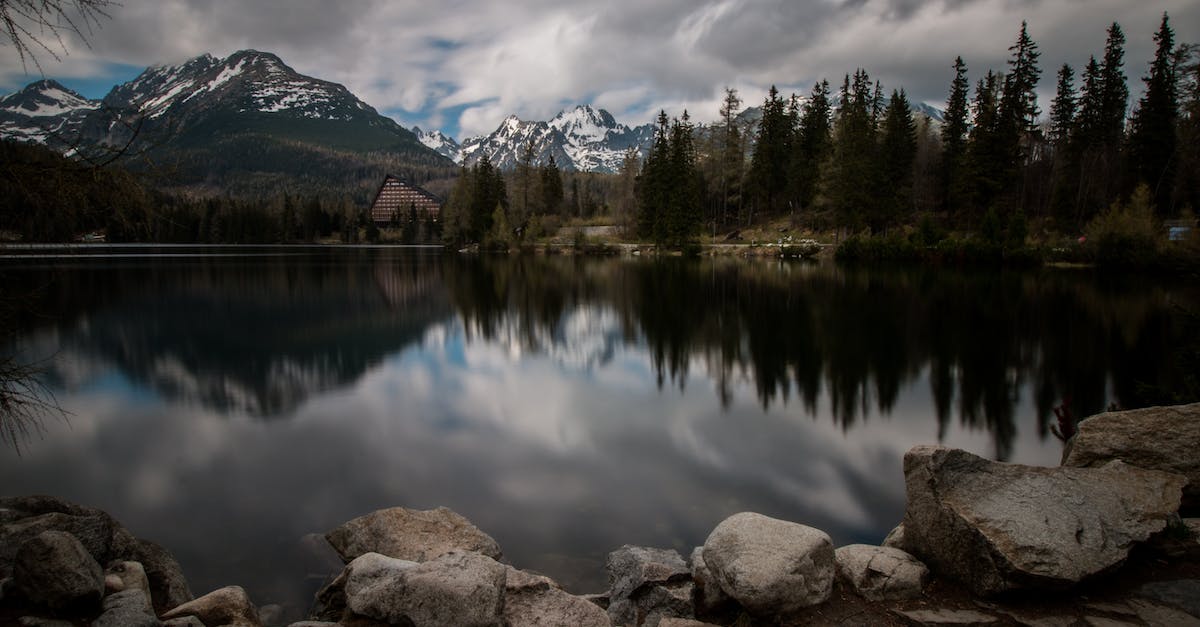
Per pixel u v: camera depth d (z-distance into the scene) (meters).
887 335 25.16
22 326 29.53
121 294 40.84
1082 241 46.59
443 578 4.70
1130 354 20.58
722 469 11.48
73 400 17.19
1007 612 4.73
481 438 13.52
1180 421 5.80
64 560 4.62
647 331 28.25
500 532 8.69
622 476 11.09
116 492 10.43
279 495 10.22
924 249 53.19
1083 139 55.69
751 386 18.41
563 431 14.11
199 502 9.93
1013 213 55.22
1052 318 27.23
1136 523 5.05
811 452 12.47
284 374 20.64
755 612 4.84
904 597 5.05
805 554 5.04
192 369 21.31
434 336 28.33
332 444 13.16
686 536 8.56
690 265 61.81
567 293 43.91
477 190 101.25
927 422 14.58
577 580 7.23
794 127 87.44
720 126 87.06
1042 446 12.82
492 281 52.44
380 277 56.19
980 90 62.59
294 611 6.45
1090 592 4.84
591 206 120.06
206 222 125.81
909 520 5.61
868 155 61.62
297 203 147.75
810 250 62.88
